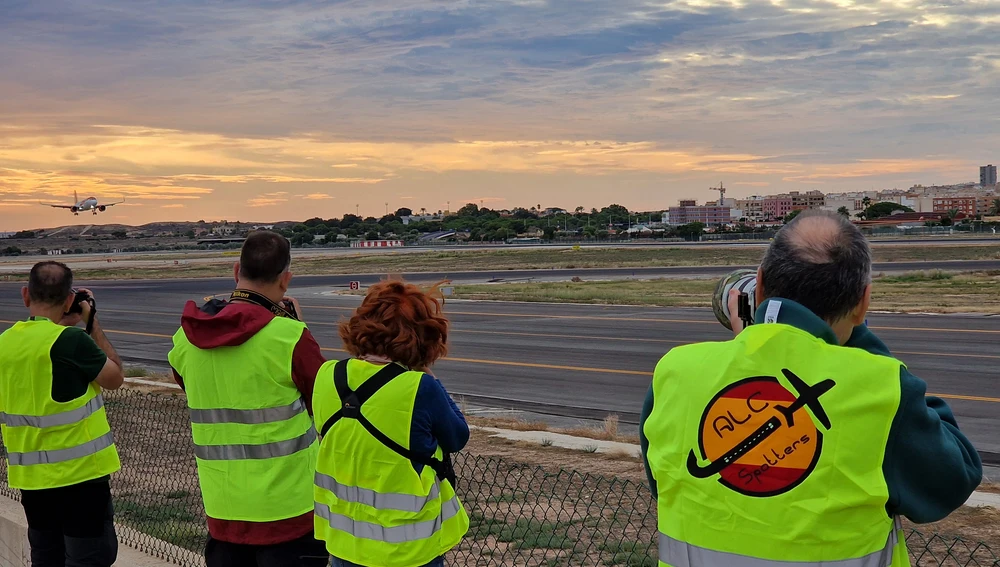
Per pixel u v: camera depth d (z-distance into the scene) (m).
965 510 6.89
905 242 107.00
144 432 11.20
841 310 2.01
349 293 46.56
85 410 4.43
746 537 1.83
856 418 1.81
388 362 2.99
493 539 6.41
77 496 4.44
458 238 192.88
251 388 3.38
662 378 2.06
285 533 3.40
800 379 1.87
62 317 4.55
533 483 8.20
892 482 1.81
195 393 3.50
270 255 3.53
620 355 20.45
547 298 37.78
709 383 1.95
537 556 5.95
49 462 4.37
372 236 199.50
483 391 16.14
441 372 18.45
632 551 5.90
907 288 40.59
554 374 17.88
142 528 7.08
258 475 3.39
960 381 15.78
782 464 1.83
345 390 2.98
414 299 3.04
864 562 1.80
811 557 1.79
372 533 2.93
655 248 112.88
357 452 2.94
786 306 1.97
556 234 190.12
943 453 1.82
